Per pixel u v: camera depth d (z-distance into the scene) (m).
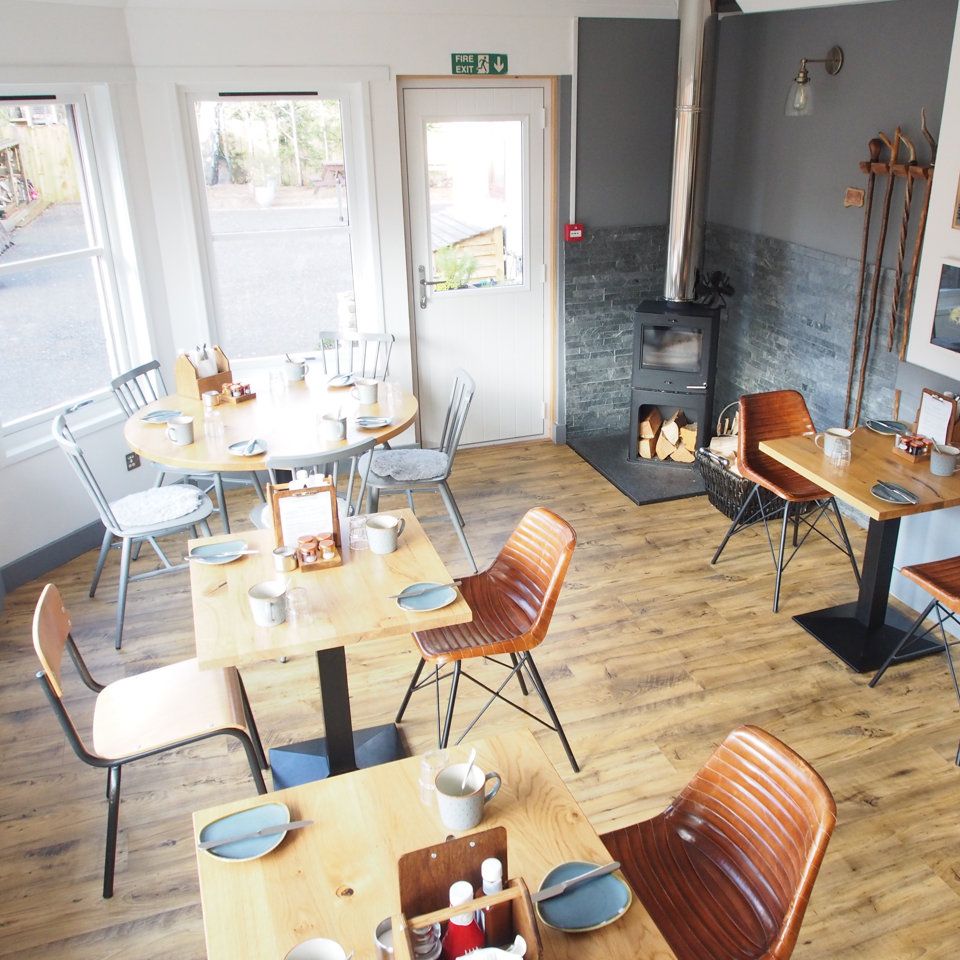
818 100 4.60
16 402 4.55
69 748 3.35
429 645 2.90
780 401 4.31
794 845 1.94
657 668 3.70
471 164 5.38
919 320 3.90
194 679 2.86
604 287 5.72
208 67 4.74
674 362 5.34
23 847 2.91
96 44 4.47
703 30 4.75
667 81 5.41
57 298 4.67
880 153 4.21
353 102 5.05
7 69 4.13
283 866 1.84
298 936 1.69
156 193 4.87
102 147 4.68
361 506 4.89
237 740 3.37
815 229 4.77
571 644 3.87
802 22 4.64
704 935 1.98
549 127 5.41
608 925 1.71
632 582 4.33
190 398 4.40
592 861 1.84
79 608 4.25
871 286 4.39
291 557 2.77
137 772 3.21
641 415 5.62
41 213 4.54
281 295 5.34
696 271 5.25
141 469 5.08
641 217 5.65
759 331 5.37
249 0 4.65
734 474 4.71
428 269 5.52
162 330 5.09
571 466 5.66
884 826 2.91
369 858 1.85
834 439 3.62
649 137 5.50
